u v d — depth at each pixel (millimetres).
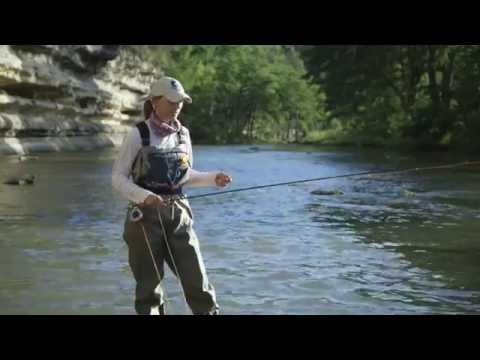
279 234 8547
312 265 6660
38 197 12430
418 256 7176
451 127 41219
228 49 87938
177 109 4367
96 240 7906
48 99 33656
